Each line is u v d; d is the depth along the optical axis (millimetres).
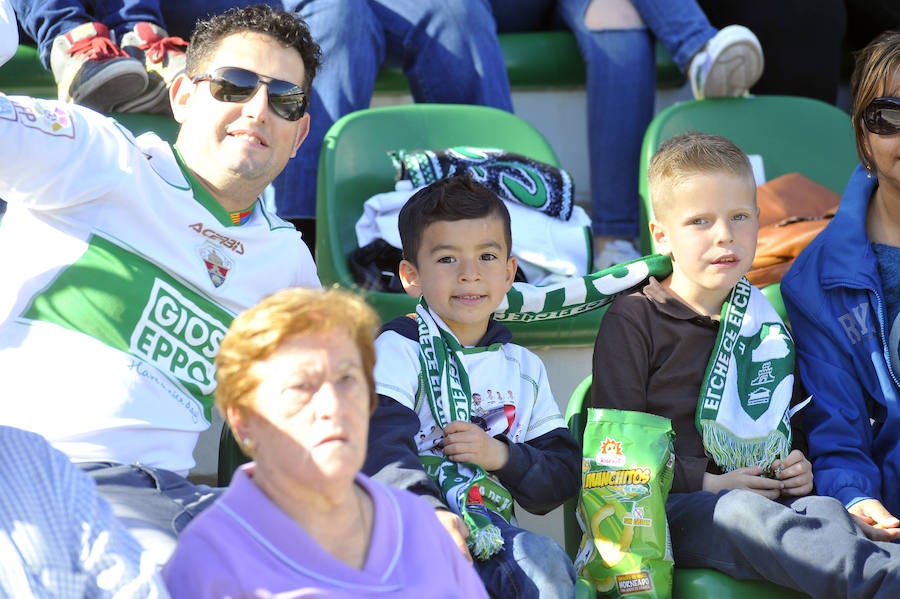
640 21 8023
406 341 4734
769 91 8484
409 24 7438
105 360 4285
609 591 4492
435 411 4609
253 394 2943
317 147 7016
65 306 4324
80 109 4469
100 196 4426
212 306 4625
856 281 5273
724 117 7516
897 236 5441
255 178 4719
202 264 4609
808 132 7629
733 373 5035
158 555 3562
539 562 4117
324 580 2945
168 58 6691
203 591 2873
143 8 6945
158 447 4324
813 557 4234
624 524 4504
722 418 4938
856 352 5262
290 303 2973
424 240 4859
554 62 8617
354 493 3164
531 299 5301
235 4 7312
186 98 4832
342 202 6488
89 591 2936
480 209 4840
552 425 4852
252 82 4672
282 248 4891
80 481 3082
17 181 4273
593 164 8062
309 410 2906
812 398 5199
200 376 4523
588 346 6148
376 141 6758
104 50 6512
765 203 7035
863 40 9438
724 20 8523
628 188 8023
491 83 7535
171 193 4570
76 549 2959
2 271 4371
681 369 5062
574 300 5320
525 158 6781
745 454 4914
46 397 4195
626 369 5051
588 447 4668
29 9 6797
